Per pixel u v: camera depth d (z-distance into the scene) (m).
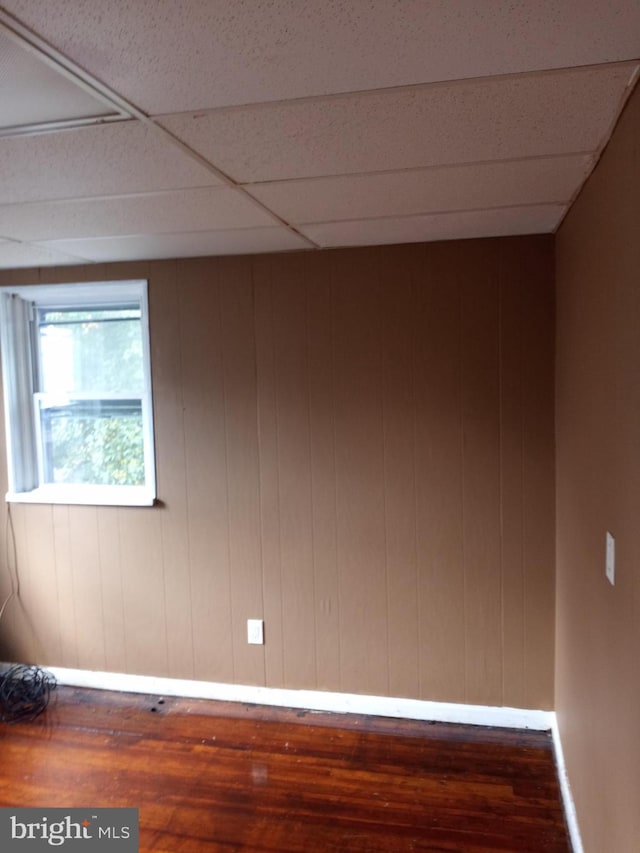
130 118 1.46
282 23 1.08
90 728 2.98
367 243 2.83
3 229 2.47
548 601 2.82
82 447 3.41
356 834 2.25
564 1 1.02
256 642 3.14
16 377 3.40
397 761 2.66
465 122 1.50
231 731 2.93
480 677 2.91
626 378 1.41
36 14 1.04
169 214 2.27
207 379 3.10
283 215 2.32
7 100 1.36
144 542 3.25
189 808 2.41
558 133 1.57
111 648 3.34
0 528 3.42
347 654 3.04
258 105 1.40
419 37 1.13
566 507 2.45
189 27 1.08
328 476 2.99
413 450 2.90
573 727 2.24
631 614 1.36
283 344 3.00
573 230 2.20
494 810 2.36
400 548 2.94
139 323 3.27
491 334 2.79
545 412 2.76
